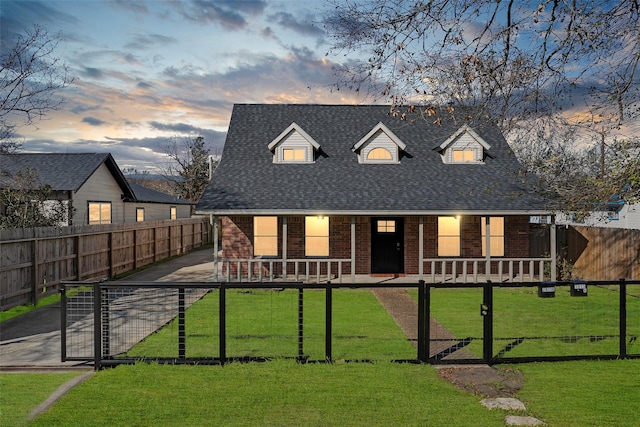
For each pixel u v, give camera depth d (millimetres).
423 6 6668
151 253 20531
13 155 20328
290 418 4957
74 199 20719
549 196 9867
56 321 9883
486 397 5570
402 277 16203
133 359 6742
